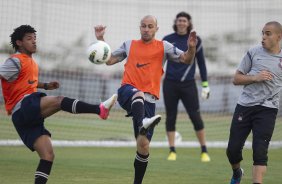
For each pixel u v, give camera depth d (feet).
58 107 63.10
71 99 63.10
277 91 70.18
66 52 201.16
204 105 204.13
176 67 112.68
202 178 88.69
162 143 139.03
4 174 88.12
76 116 183.21
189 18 112.47
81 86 196.44
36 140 64.08
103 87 201.46
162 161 110.63
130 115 72.79
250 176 91.35
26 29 67.15
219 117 195.31
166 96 114.01
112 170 95.30
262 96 69.82
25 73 65.31
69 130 156.46
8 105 65.57
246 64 71.20
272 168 101.71
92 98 198.80
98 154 120.57
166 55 75.87
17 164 99.50
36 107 63.00
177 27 112.47
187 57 73.15
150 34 75.15
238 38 193.98
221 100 204.54
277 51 70.54
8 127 151.02
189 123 189.26
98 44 69.97
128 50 76.07
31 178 84.64
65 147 133.90
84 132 154.61
